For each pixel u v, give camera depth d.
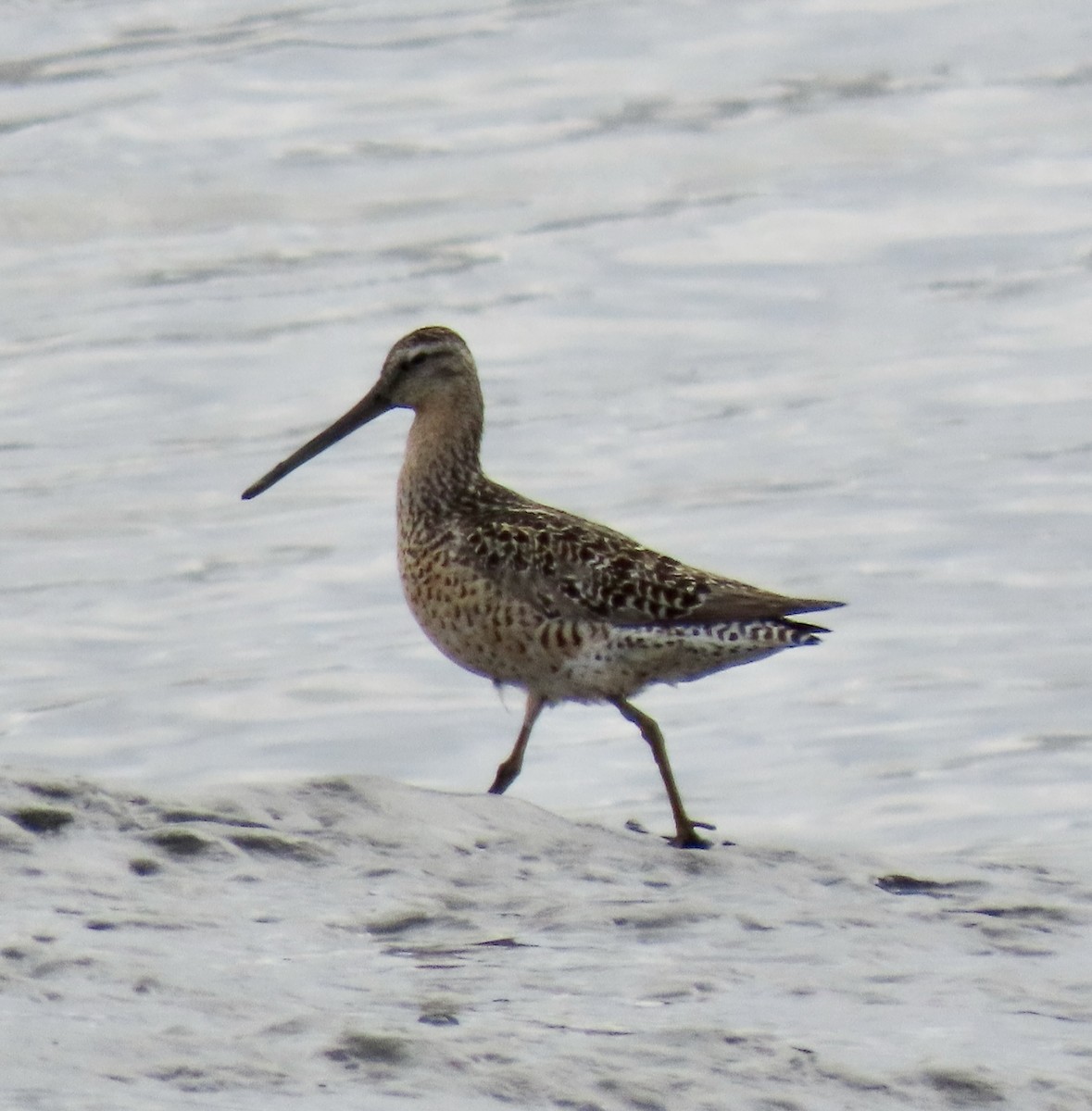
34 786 8.76
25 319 24.17
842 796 13.36
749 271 25.72
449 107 30.23
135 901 7.88
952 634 16.25
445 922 7.91
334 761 14.38
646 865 8.87
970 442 20.55
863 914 8.27
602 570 11.01
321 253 26.12
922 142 29.47
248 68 30.92
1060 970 7.68
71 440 21.19
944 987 7.42
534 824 9.22
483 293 25.08
